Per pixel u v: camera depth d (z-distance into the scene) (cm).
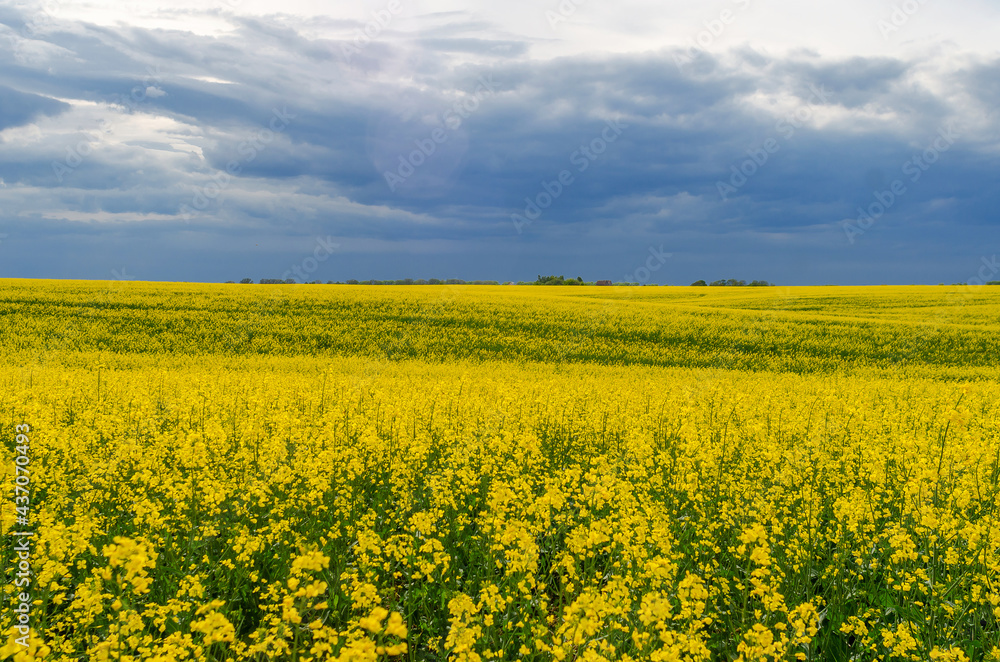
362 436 915
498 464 862
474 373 2145
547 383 1549
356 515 693
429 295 4647
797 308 5078
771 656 425
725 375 2333
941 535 585
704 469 823
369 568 541
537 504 596
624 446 938
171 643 376
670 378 2183
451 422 1144
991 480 737
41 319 3234
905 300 5462
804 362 2966
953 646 425
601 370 2508
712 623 511
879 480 758
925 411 1264
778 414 1266
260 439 984
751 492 740
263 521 690
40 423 949
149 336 3039
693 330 3550
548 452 1020
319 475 716
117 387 1470
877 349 3177
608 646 414
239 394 1405
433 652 491
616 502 662
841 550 581
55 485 713
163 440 905
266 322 3441
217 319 3456
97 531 563
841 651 480
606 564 583
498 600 440
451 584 550
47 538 489
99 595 443
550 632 479
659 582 468
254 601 536
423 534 605
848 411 1166
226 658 414
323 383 1516
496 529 581
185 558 573
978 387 1783
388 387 1546
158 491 709
